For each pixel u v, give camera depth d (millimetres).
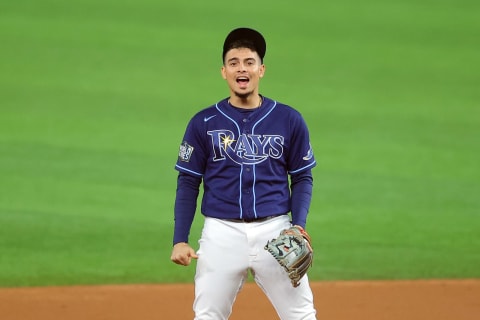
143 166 48062
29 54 71000
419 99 63531
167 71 68812
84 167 47469
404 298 28719
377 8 88062
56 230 37531
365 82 67375
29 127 55094
